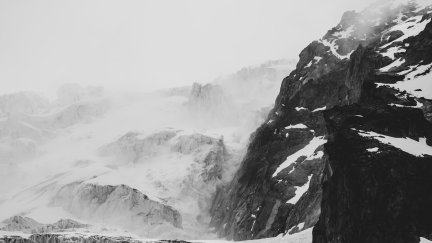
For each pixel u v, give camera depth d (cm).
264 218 16800
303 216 14438
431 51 11519
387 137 9150
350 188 8631
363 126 9556
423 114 9288
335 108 10025
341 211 8769
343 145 9225
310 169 16612
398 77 10938
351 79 16488
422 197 8050
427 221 7881
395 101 9919
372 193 8306
